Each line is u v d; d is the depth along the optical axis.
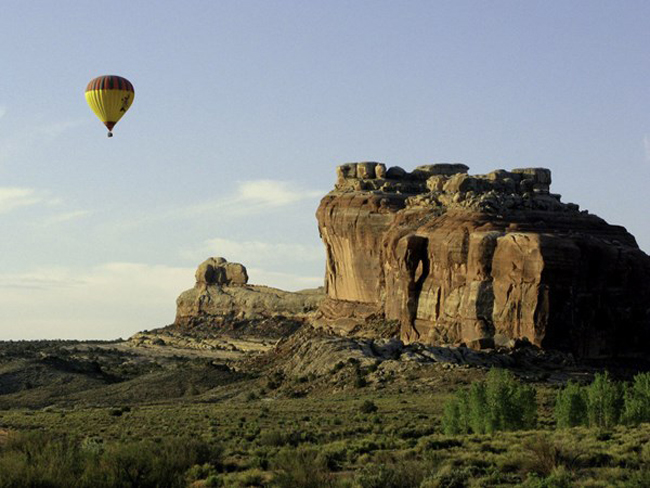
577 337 130.25
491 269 134.38
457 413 66.50
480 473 44.94
